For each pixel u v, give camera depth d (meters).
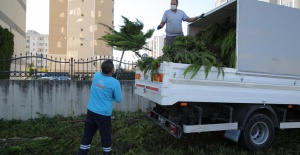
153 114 5.64
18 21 23.88
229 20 5.82
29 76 7.34
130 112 8.01
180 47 5.05
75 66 7.91
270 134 5.09
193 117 4.78
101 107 4.01
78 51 53.69
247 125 4.88
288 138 5.95
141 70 5.21
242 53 4.62
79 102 7.58
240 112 4.92
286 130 6.51
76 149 4.76
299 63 5.22
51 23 54.56
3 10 18.52
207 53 4.75
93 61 7.88
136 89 5.98
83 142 4.09
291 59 5.12
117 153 4.71
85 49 53.72
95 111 4.01
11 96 6.96
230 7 5.08
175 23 6.16
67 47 54.72
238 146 5.12
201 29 6.70
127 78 8.24
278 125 5.21
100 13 54.62
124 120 7.02
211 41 5.73
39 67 7.64
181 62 4.40
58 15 54.62
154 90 4.52
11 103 6.97
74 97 7.53
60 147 4.89
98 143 5.10
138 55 5.65
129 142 5.13
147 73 5.05
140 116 7.54
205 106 4.93
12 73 7.36
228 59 4.88
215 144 5.33
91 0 53.88
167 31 6.27
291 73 5.13
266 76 4.88
